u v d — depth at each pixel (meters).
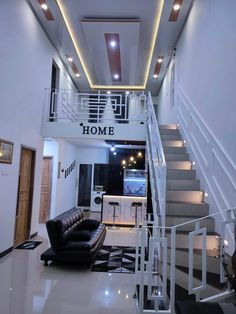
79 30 6.75
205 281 2.71
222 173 3.79
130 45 7.31
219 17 4.10
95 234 5.35
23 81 5.62
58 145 8.27
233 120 3.51
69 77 9.78
